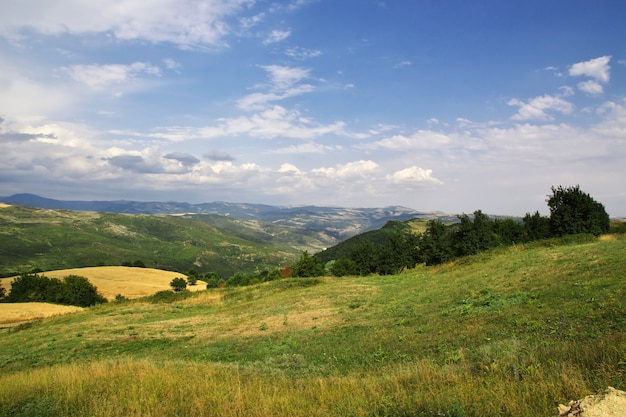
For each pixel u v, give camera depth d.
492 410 6.06
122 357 19.81
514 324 13.84
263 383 10.71
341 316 25.69
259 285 50.41
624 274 16.94
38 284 73.25
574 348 8.77
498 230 56.09
